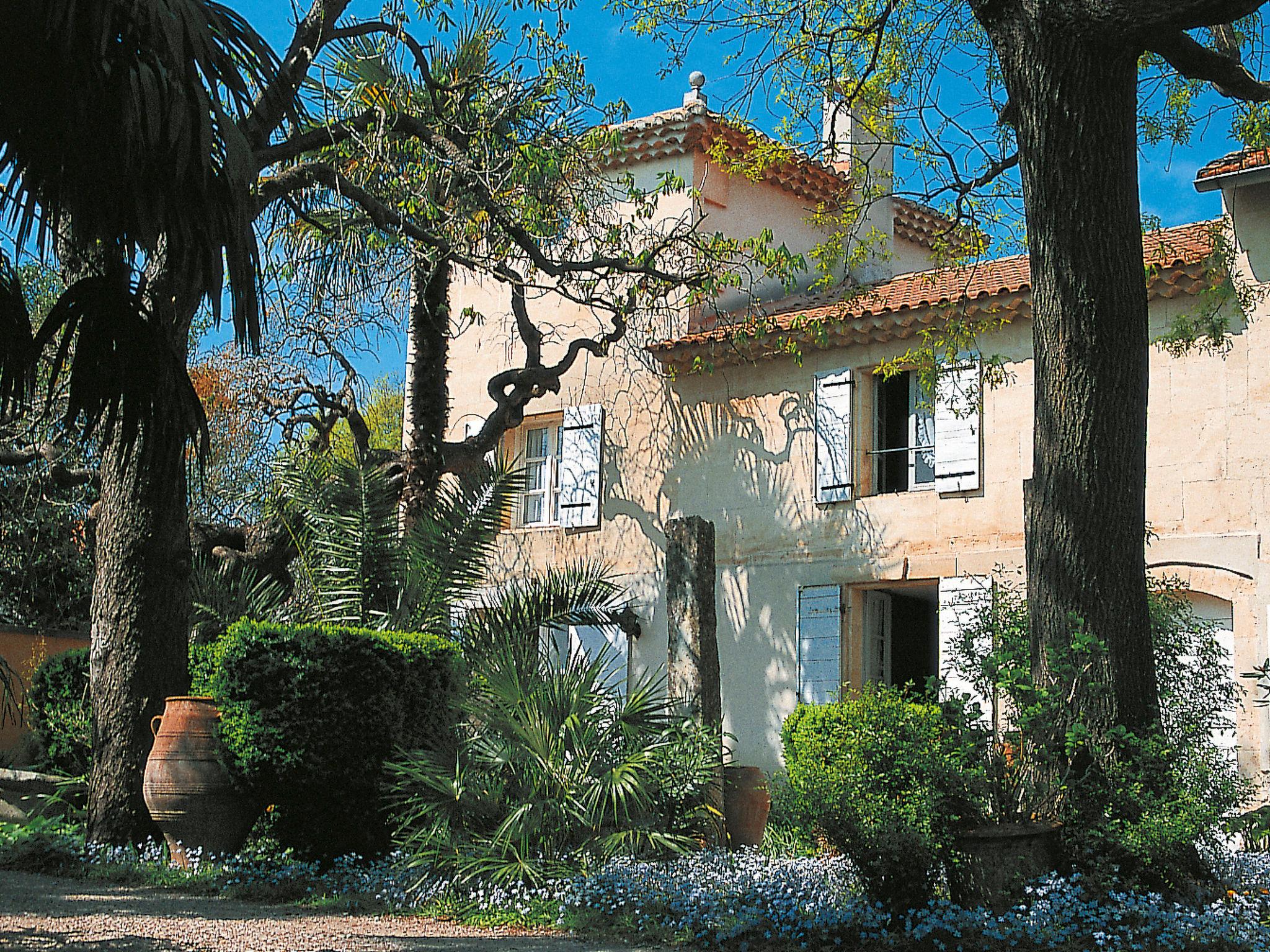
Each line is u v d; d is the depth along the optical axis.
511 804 8.49
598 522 16.34
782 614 14.80
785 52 10.66
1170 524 12.48
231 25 6.71
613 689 9.45
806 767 11.55
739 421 15.51
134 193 5.90
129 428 6.48
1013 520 13.41
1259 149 10.15
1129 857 6.63
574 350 15.45
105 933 6.21
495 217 12.45
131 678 9.63
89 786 10.16
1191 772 6.95
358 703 9.07
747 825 10.95
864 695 11.37
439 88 11.79
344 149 11.66
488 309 17.89
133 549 9.76
